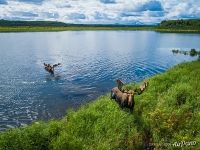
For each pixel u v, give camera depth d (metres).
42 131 13.38
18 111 21.67
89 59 54.44
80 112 16.08
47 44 90.06
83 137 13.45
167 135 13.68
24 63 47.00
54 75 35.88
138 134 13.48
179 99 17.88
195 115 15.20
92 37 138.25
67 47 81.56
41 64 46.12
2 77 34.25
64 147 12.39
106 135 13.41
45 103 23.64
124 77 35.53
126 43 100.44
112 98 17.67
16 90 27.88
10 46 79.50
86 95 26.16
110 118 14.75
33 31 193.62
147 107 16.78
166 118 14.82
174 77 24.16
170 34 169.88
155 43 99.00
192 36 143.00
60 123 14.88
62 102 23.89
